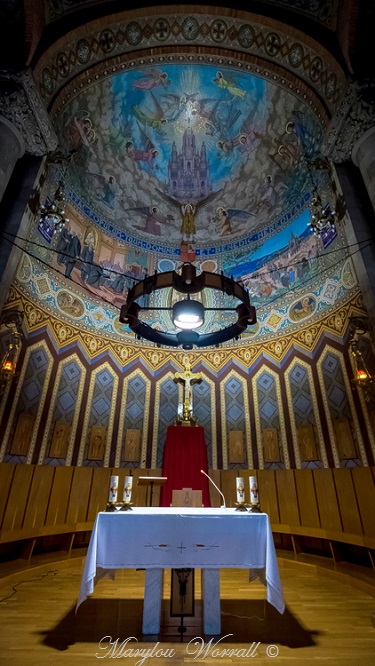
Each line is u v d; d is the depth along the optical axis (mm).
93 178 9766
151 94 9547
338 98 6852
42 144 6750
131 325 4547
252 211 10664
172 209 11258
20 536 5566
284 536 7160
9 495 5770
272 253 9703
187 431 6539
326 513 6352
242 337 9367
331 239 7758
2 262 5977
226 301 10211
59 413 7230
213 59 8234
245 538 3447
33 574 5535
